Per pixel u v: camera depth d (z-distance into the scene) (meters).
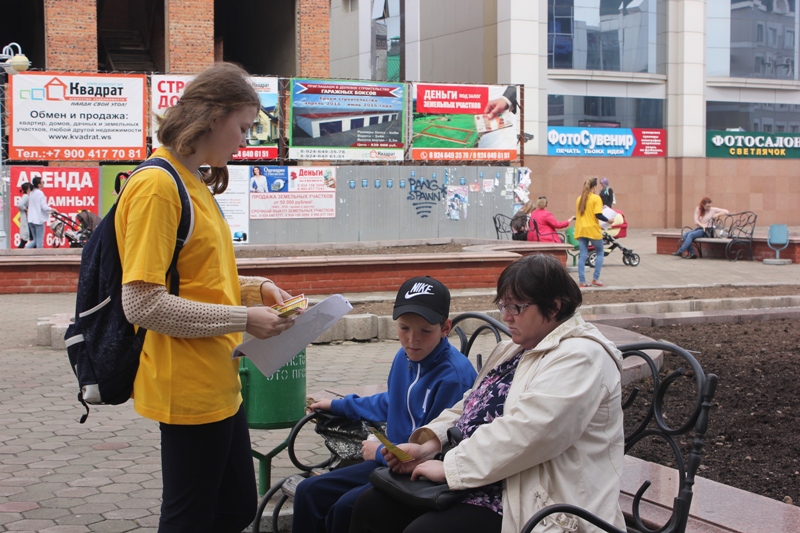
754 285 14.30
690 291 13.65
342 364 8.95
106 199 21.06
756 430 5.27
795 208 38.31
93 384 2.90
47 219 19.69
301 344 3.18
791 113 38.19
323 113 24.17
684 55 35.81
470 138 25.61
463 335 4.61
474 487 2.88
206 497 3.06
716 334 9.11
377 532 3.18
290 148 23.94
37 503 4.80
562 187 34.59
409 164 25.44
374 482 3.12
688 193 36.16
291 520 4.46
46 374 8.33
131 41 34.06
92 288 2.94
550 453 2.81
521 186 25.89
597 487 2.88
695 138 36.22
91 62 25.45
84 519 4.57
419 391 3.58
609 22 34.88
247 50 35.69
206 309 2.86
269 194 23.34
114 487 5.09
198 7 26.66
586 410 2.83
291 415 4.53
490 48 34.38
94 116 21.48
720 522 3.49
